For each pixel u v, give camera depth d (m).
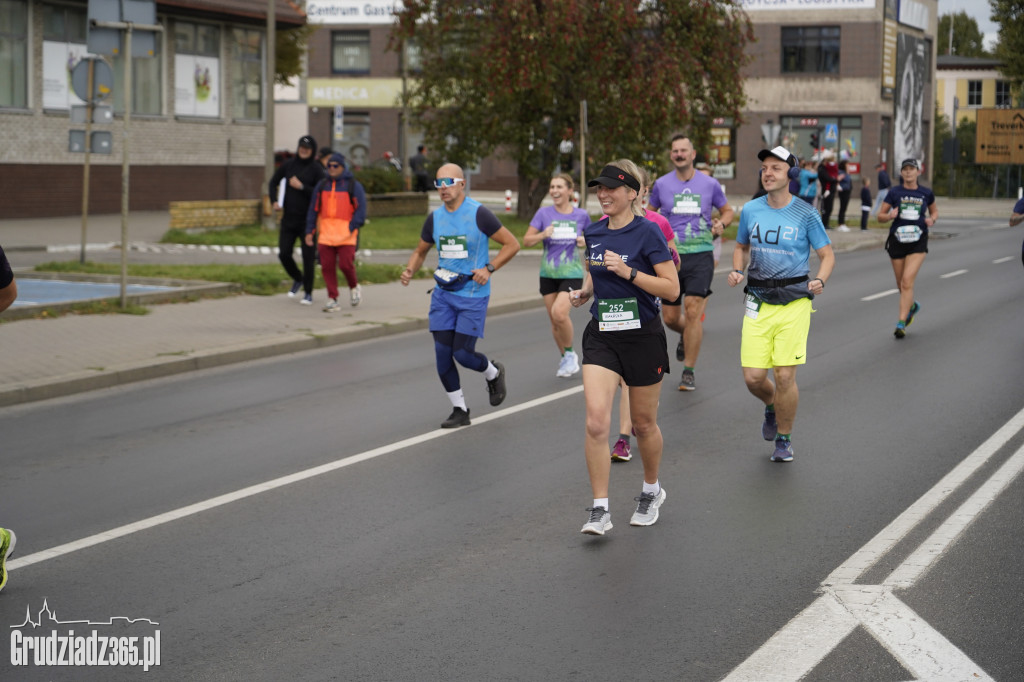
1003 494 7.40
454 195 9.39
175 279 17.95
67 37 32.78
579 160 33.25
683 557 6.25
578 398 10.75
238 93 38.25
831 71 57.19
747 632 5.19
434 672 4.81
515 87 30.12
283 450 8.80
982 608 5.43
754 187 58.28
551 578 5.94
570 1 29.22
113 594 5.77
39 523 6.97
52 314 14.74
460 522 6.95
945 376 11.67
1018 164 61.62
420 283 19.50
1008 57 67.88
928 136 65.56
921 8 62.59
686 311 11.02
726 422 9.70
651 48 31.47
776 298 8.25
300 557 6.31
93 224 30.66
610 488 7.71
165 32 35.50
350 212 15.99
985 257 26.73
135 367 11.67
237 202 28.59
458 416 9.62
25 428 9.59
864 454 8.55
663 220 8.38
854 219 41.06
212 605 5.61
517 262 24.55
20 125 31.72
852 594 5.64
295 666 4.89
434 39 33.09
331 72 62.59
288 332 14.09
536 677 4.74
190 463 8.42
